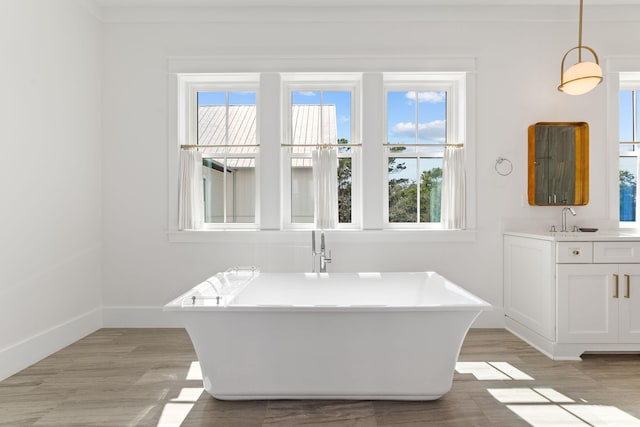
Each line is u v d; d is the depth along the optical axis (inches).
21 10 101.3
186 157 138.9
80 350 114.6
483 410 80.4
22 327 102.0
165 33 137.8
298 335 82.1
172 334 129.0
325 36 136.9
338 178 144.4
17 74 100.1
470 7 135.1
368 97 137.2
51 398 85.7
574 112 136.7
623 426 74.5
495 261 137.3
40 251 108.5
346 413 79.3
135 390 89.4
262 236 137.3
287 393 83.8
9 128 97.5
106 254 137.9
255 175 144.7
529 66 136.6
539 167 136.0
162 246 138.3
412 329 81.4
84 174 128.2
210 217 145.0
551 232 128.6
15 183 99.5
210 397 86.3
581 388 90.2
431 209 144.3
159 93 138.3
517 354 111.0
